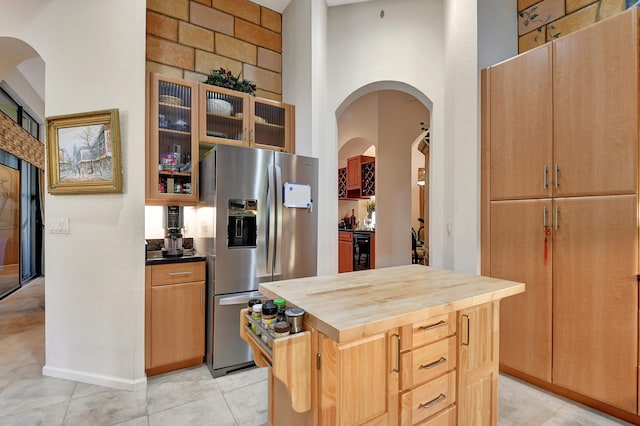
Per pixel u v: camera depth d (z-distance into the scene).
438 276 1.78
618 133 1.81
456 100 2.57
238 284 2.50
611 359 1.84
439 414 1.33
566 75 2.02
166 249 2.69
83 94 2.26
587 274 1.94
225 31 3.26
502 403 2.00
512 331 2.31
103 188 2.21
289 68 3.47
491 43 2.55
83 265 2.29
